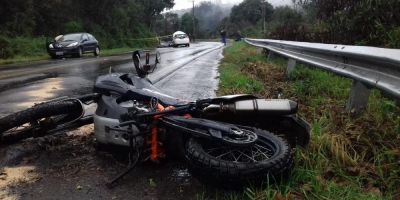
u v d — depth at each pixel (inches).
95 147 205.5
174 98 187.9
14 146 211.0
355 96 238.4
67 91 389.4
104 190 162.2
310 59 343.6
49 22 1457.9
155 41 2509.8
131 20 2397.9
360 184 161.0
